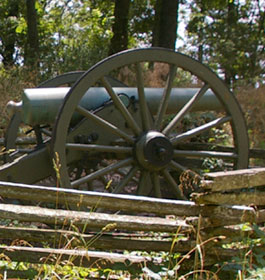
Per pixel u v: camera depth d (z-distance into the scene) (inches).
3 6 870.4
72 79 246.5
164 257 126.0
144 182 199.0
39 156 193.5
